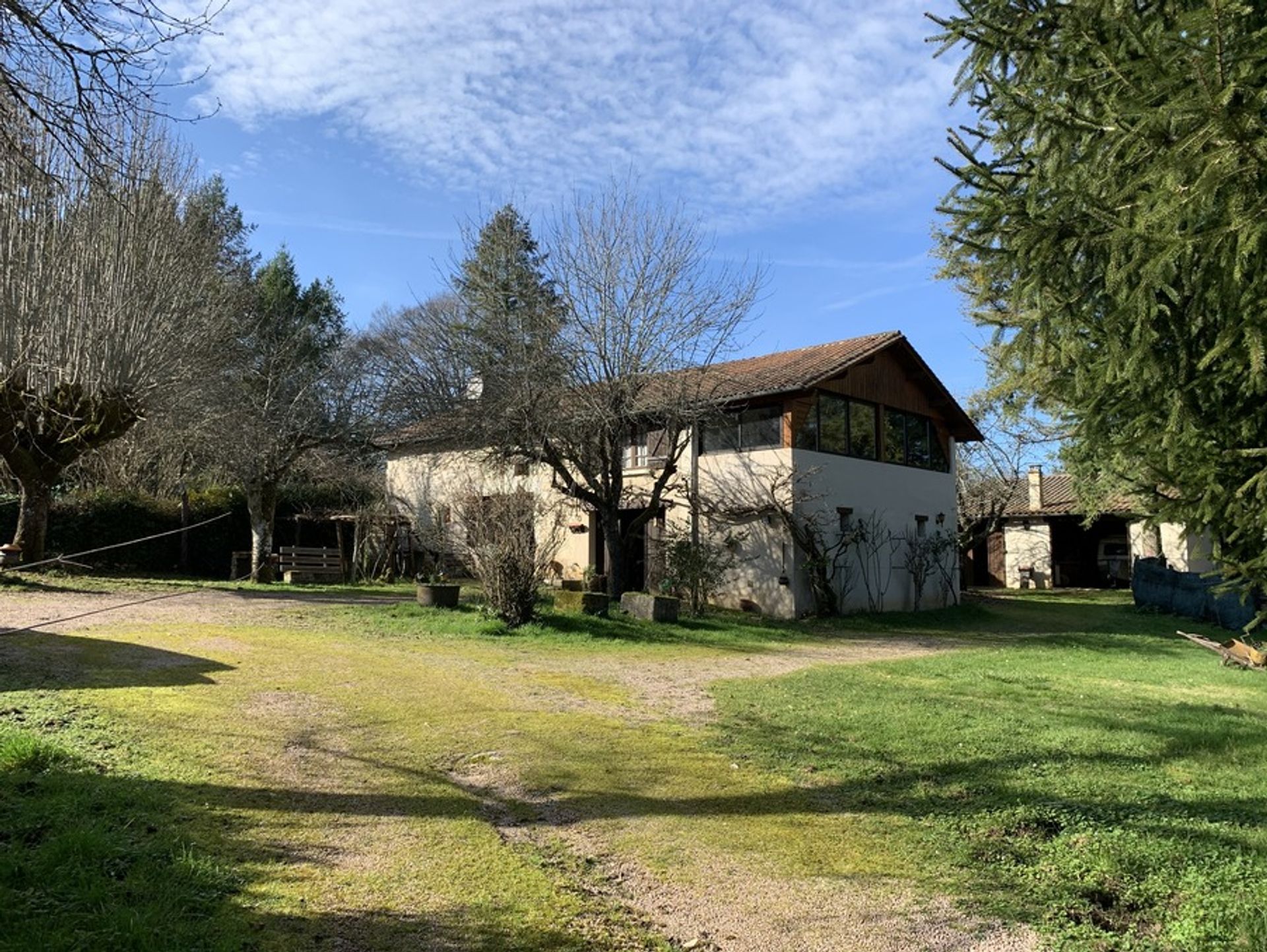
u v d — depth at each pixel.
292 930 3.45
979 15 5.94
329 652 9.99
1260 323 4.46
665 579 17.58
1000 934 3.83
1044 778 6.04
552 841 4.72
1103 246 5.27
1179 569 24.69
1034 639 16.59
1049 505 33.22
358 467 24.97
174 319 17.02
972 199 5.96
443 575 19.83
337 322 36.19
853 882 4.35
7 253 13.80
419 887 3.97
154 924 3.27
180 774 5.12
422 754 6.13
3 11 4.77
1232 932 3.76
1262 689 10.62
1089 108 5.36
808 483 18.98
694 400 17.05
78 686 7.15
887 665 11.87
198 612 12.76
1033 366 6.34
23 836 3.95
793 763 6.38
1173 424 5.15
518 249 17.08
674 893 4.16
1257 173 4.14
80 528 20.56
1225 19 4.05
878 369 21.78
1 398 14.49
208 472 25.38
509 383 16.16
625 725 7.32
